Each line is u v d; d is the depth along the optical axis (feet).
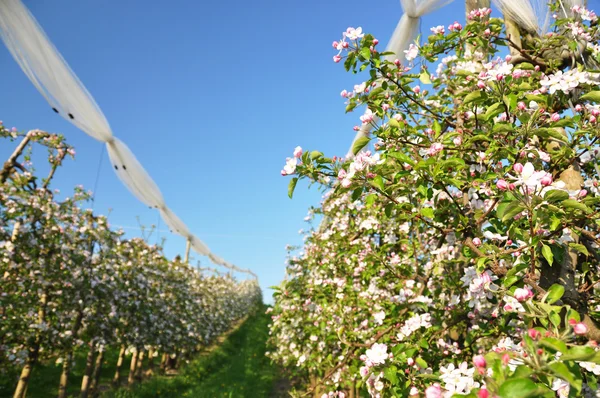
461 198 7.91
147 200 24.12
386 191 6.39
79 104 14.43
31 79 12.82
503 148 6.15
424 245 11.46
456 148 6.93
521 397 2.91
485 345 8.84
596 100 5.61
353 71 7.77
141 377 31.37
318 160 6.49
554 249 5.16
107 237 23.25
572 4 8.29
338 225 16.01
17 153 17.53
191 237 43.24
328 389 10.45
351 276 14.35
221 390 28.32
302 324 16.74
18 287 17.85
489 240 6.58
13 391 23.76
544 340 3.25
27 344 17.87
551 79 6.03
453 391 4.55
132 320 27.14
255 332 64.03
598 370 4.50
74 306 20.92
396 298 9.39
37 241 17.66
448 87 8.90
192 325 39.78
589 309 6.57
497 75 6.07
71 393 25.52
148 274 30.58
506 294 5.63
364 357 6.91
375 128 7.61
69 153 18.97
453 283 8.80
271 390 31.12
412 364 6.29
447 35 8.29
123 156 18.63
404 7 11.38
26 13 11.59
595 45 7.80
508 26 8.59
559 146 6.64
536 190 4.63
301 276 19.36
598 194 6.28
